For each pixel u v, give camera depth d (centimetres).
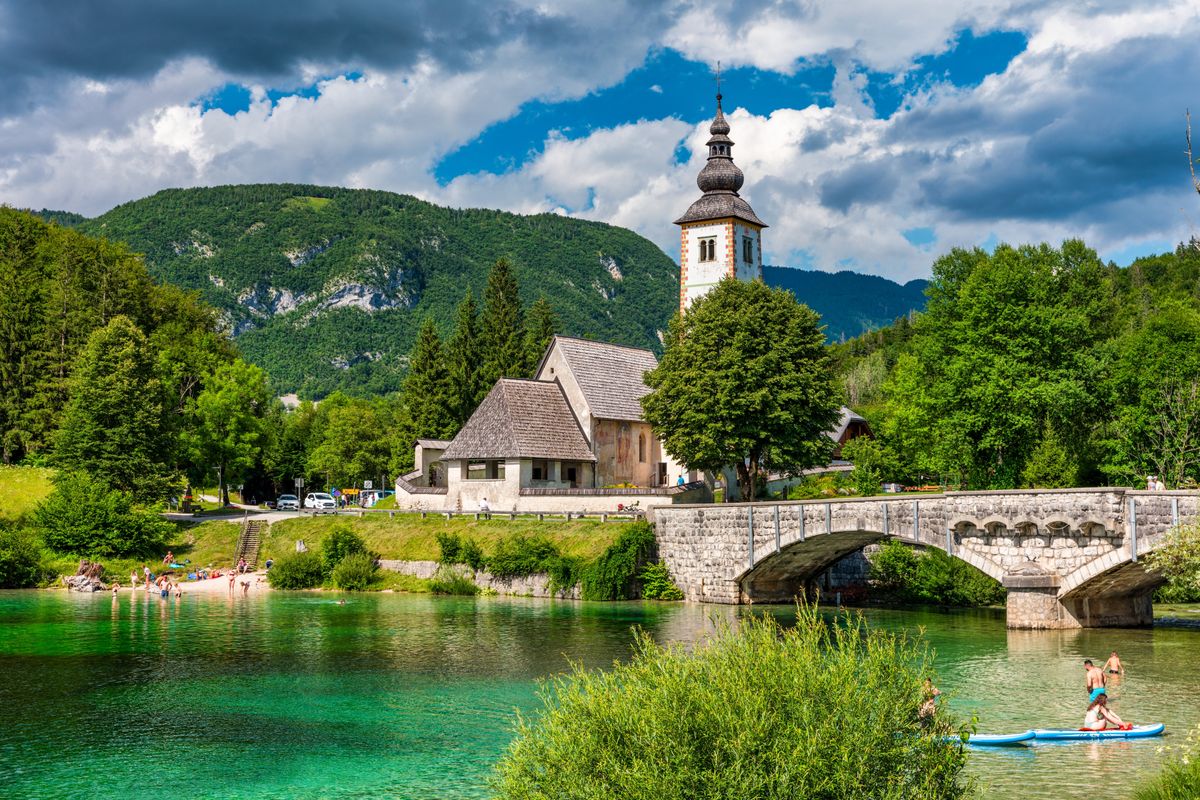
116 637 5900
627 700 2098
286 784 3189
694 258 10550
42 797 3083
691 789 1952
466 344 13325
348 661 5109
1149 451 8088
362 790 3123
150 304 12875
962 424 8244
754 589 7500
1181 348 8350
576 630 6019
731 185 10544
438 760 3425
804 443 8044
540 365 10119
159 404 10406
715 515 7369
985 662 4953
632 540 7606
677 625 6188
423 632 6003
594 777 2028
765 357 7931
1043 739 3569
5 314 11338
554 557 7800
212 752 3528
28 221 13575
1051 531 5853
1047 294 8262
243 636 5919
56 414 11069
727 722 2006
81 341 11519
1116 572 5709
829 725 2005
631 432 10125
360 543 8812
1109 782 3091
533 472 9206
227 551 9556
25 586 8744
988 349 8200
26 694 4422
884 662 2141
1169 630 6069
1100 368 8225
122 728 3850
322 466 16300
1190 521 5128
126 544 9206
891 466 10862
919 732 2111
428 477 11212
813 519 6806
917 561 7756
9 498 9912
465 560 8200
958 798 2144
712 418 7981
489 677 4703
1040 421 8156
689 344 8212
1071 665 4872
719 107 10644
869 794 1998
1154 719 3822
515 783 2117
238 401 11844
